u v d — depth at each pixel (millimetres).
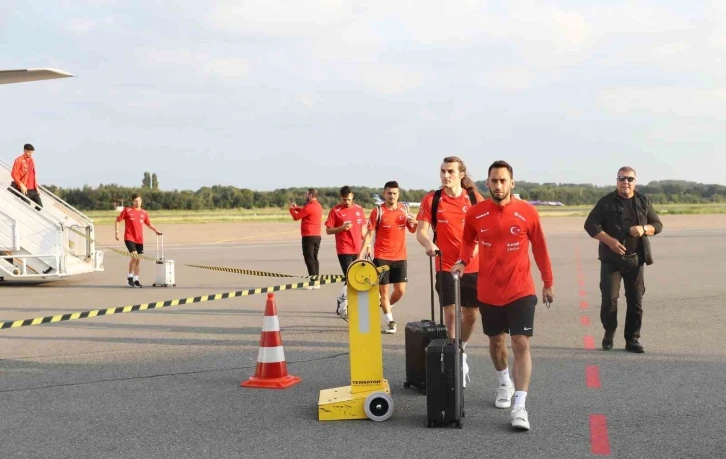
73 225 16891
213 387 6746
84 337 9484
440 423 5422
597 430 5281
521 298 5562
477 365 7637
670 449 4852
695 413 5699
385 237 9469
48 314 11477
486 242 5641
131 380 7035
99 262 17250
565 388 6523
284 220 58594
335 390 6043
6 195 15680
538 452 4820
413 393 6512
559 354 8062
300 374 7246
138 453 4891
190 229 42656
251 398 6344
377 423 5574
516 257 5586
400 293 9617
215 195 101312
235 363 7812
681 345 8492
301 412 5895
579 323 10148
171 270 15398
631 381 6770
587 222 8242
